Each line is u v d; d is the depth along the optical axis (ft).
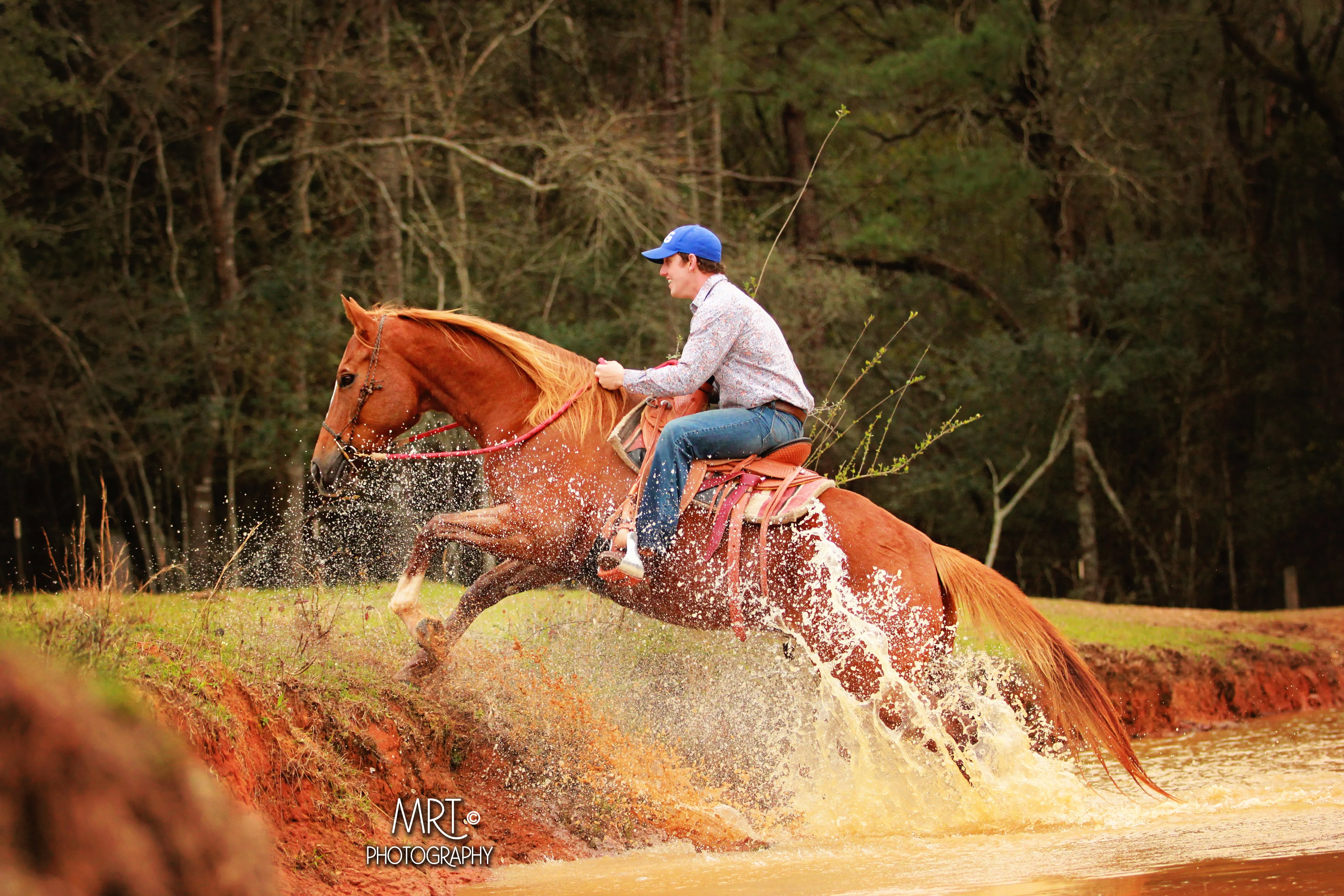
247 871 5.75
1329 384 93.71
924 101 82.99
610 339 65.46
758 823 18.49
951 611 18.63
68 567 18.57
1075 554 97.35
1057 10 86.38
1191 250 86.99
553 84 77.66
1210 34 93.91
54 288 62.54
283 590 21.61
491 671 19.49
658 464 17.48
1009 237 94.12
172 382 63.10
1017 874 14.17
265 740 15.33
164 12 62.69
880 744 18.37
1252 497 92.02
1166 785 21.48
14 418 62.80
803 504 17.63
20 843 5.07
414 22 69.97
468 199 64.28
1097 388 84.17
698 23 85.15
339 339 62.13
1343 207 93.20
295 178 65.67
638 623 21.16
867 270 89.51
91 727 5.38
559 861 16.69
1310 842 15.34
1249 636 41.06
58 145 67.05
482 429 19.36
